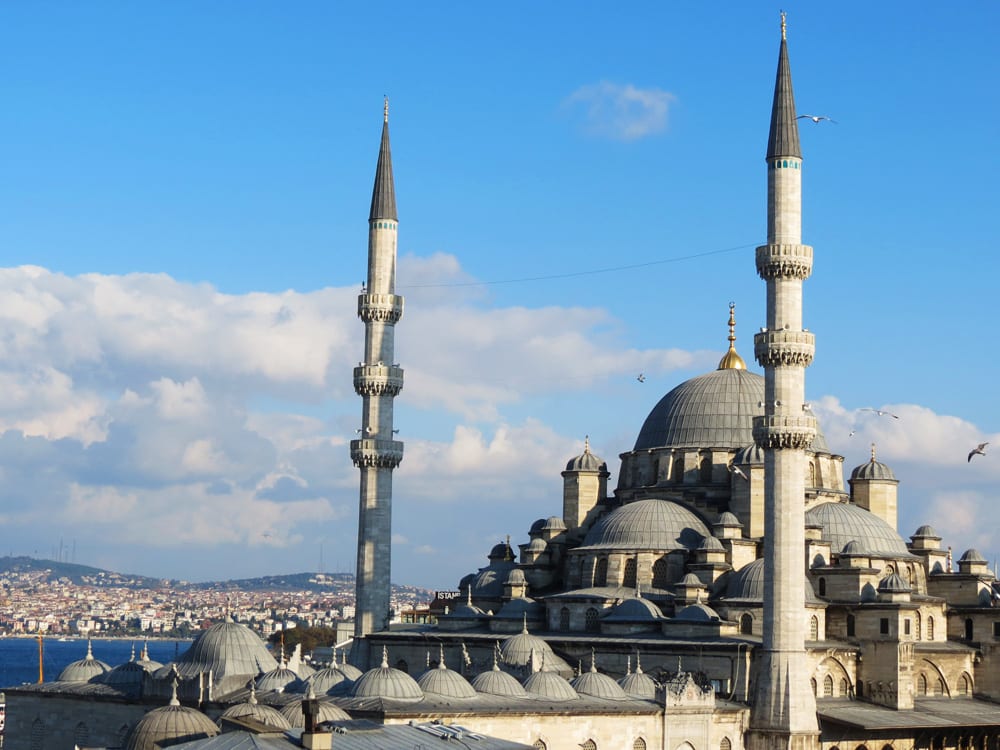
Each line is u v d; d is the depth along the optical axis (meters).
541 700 138.88
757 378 186.50
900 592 158.50
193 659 157.38
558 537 185.75
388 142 191.75
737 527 167.25
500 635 165.00
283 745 93.31
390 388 184.88
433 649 169.62
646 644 153.75
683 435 181.62
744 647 147.38
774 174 154.00
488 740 104.19
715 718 143.12
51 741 160.88
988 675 167.12
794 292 152.00
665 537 168.75
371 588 180.88
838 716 147.25
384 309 187.00
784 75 156.00
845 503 178.88
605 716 136.62
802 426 147.12
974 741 158.75
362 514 182.88
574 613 165.88
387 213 189.00
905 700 156.25
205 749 92.94
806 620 158.38
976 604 172.38
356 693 134.38
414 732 104.12
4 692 165.12
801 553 146.75
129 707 154.88
